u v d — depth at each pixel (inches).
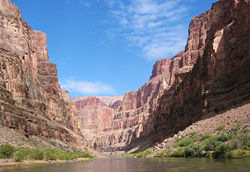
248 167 1008.2
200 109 2832.2
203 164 1244.5
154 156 2576.3
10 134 2333.9
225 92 2625.5
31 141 2593.5
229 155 1419.8
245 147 1425.9
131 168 1446.9
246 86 2299.5
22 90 3036.4
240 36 2645.2
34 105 3543.3
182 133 2598.4
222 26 3491.6
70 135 4237.2
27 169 1482.5
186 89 3892.7
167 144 2726.4
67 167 1670.8
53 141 3243.1
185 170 1071.0
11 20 3946.9
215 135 1898.4
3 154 1889.8
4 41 3700.8
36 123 2942.9
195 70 3656.5
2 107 2434.8
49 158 2272.4
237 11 2928.2
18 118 2578.7
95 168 1585.9
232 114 2073.1
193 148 1876.2
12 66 3024.1
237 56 2551.7
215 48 2915.8
